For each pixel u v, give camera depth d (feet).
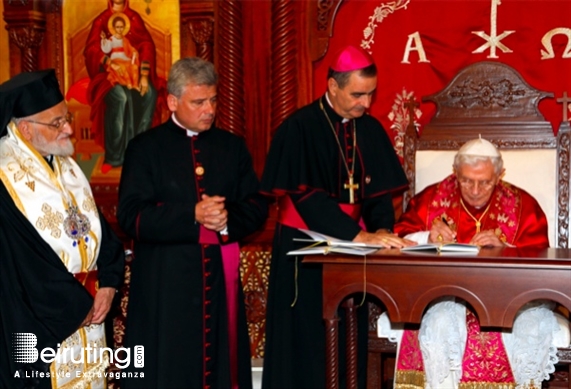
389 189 14.23
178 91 13.21
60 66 17.19
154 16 16.83
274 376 13.96
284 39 16.40
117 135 17.08
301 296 13.98
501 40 15.99
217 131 14.23
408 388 13.67
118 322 16.42
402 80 16.46
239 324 14.15
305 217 13.69
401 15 16.35
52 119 12.03
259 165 16.78
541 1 15.76
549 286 11.32
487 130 15.31
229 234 13.46
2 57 17.29
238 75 16.57
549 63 15.83
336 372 12.25
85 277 12.48
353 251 11.85
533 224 14.11
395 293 11.85
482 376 13.12
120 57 16.98
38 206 11.87
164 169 13.67
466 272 11.56
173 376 13.30
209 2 16.49
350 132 14.14
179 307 13.34
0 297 11.47
